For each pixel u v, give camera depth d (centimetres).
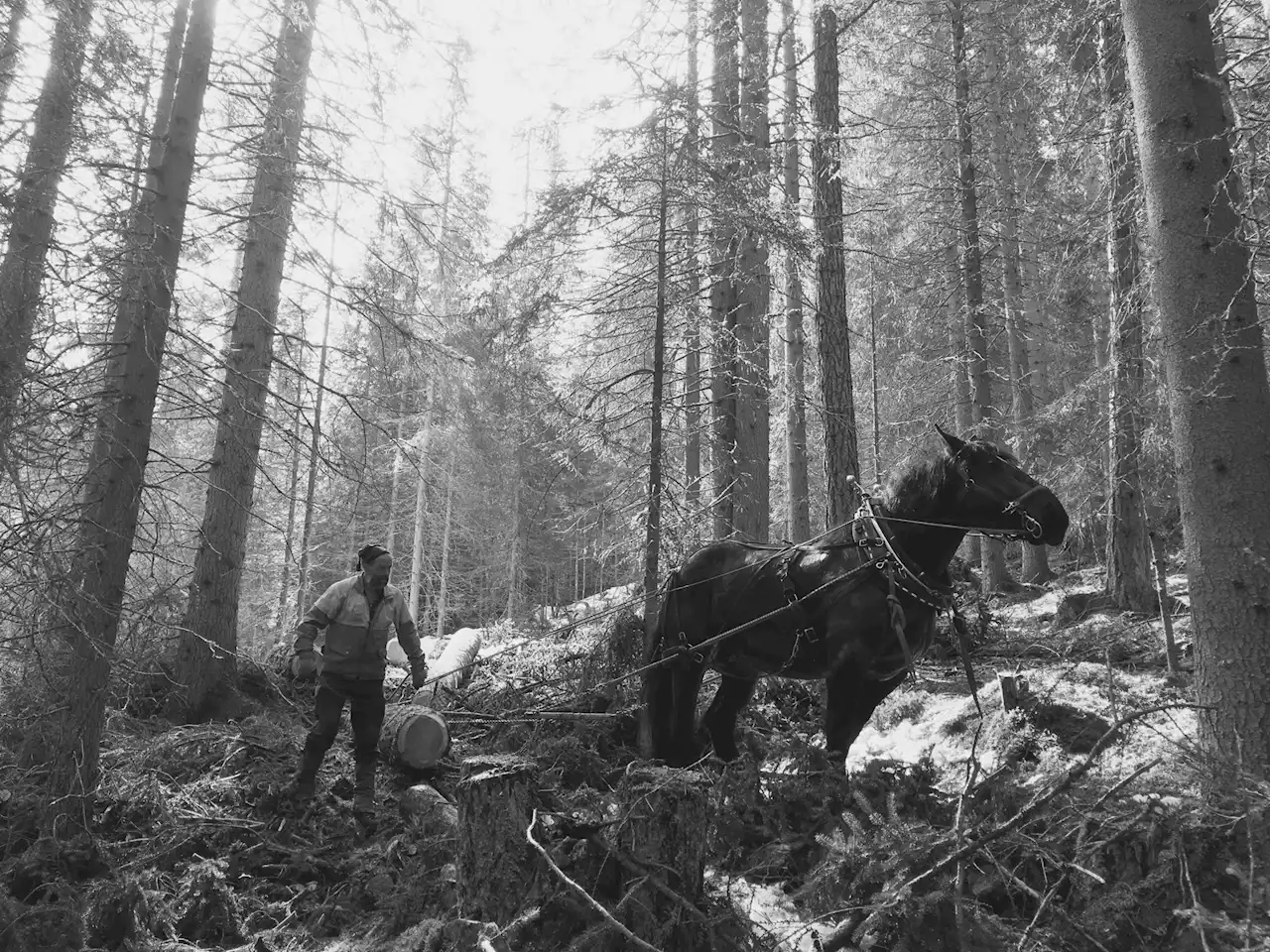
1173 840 343
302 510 2059
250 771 651
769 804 488
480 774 364
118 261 543
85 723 527
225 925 431
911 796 466
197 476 740
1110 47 992
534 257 810
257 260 936
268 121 714
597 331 877
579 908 339
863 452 2591
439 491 915
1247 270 473
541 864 348
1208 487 459
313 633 611
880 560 529
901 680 560
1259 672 434
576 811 395
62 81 574
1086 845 360
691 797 356
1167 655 764
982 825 387
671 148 766
